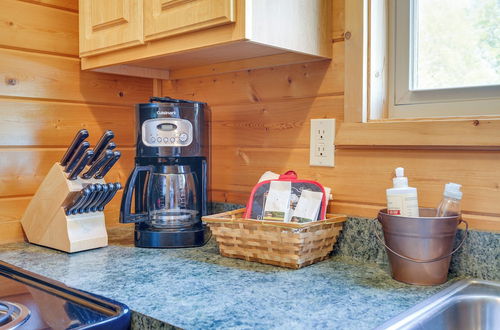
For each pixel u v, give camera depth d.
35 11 1.44
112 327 0.81
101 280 1.04
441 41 1.19
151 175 1.35
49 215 1.33
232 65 1.48
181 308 0.86
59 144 1.50
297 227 1.08
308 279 1.04
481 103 1.11
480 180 1.05
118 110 1.65
